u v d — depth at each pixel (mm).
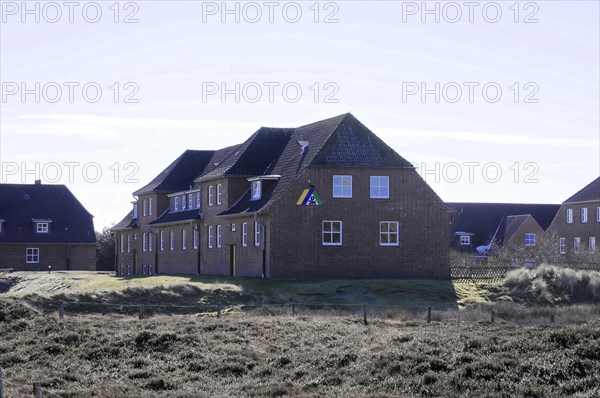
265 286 54875
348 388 25281
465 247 98062
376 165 59906
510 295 55656
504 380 24641
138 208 85125
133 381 27297
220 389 26078
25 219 97125
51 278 75125
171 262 76625
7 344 32406
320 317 41750
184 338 32969
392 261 59875
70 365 29484
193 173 80938
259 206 60062
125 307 46844
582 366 25000
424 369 26516
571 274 56500
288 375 27766
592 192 94812
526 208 104500
